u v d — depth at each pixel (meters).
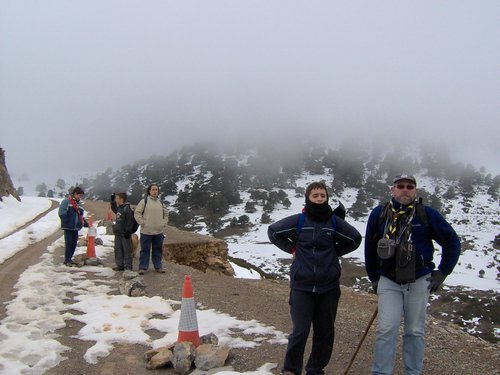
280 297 8.73
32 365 5.21
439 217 4.16
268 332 6.45
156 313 7.49
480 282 115.56
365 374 5.02
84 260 11.78
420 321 4.22
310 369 4.66
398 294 4.27
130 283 8.80
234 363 5.30
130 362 5.41
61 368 5.14
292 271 4.51
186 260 16.86
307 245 4.47
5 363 5.21
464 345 6.31
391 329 4.13
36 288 8.89
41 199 48.25
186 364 5.08
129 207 10.98
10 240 15.98
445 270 4.14
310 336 6.17
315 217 4.49
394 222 4.25
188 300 5.63
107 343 6.01
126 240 10.92
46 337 6.16
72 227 11.18
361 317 7.59
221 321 6.98
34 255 12.98
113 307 7.68
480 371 5.15
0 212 28.11
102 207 35.09
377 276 4.50
